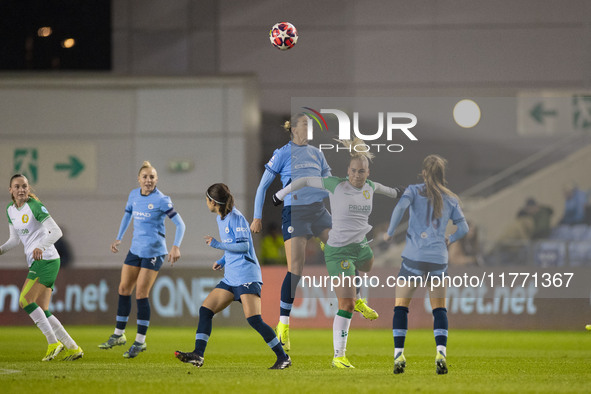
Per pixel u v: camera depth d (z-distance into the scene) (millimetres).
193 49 83875
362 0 83312
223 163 69938
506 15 81688
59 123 70500
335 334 31328
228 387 24031
